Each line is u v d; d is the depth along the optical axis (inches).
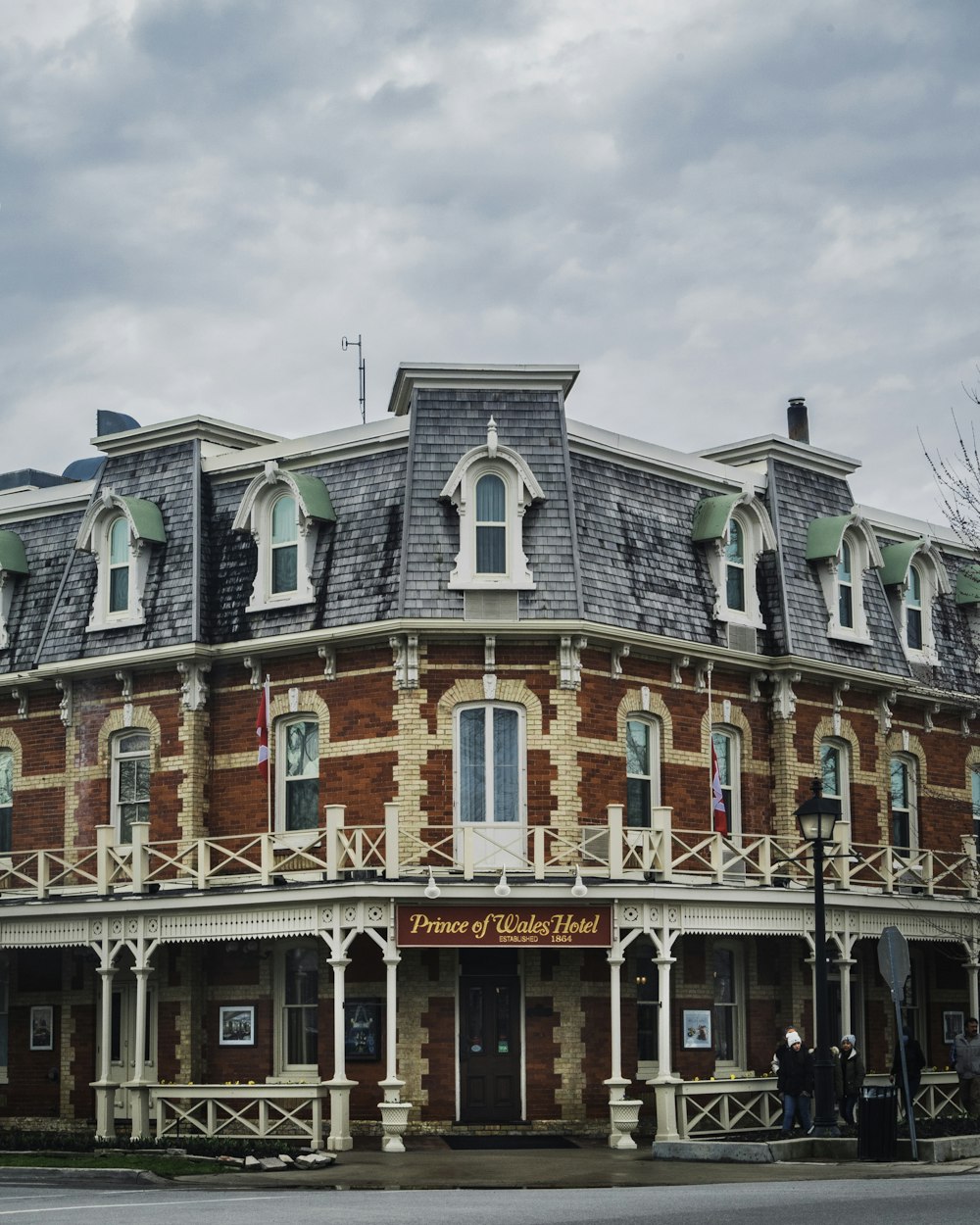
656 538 1428.4
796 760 1483.8
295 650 1373.0
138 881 1332.4
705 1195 806.5
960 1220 634.8
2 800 1530.5
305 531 1376.7
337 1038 1212.5
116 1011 1438.2
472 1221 660.7
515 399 1374.3
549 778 1320.1
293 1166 1049.5
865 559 1576.0
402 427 1371.8
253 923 1267.2
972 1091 1314.0
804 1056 1246.3
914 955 1600.6
